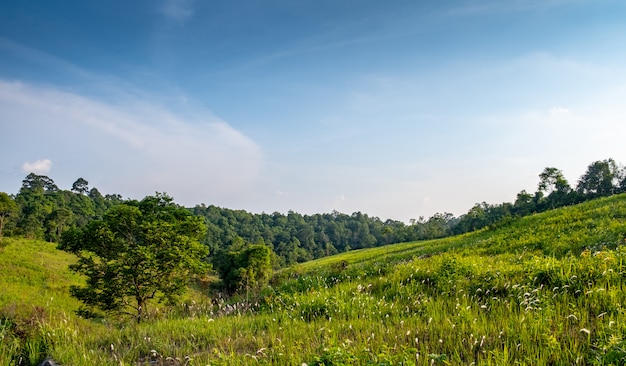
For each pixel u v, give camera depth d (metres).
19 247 63.06
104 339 9.33
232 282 58.91
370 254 55.62
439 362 6.05
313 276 17.19
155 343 8.54
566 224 21.61
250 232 177.62
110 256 25.95
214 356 7.60
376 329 8.17
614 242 14.40
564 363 5.64
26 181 156.38
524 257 15.41
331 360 5.71
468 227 97.81
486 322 7.80
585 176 89.56
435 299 10.67
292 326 9.38
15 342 8.16
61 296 39.06
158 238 26.11
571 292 9.01
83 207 142.25
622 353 4.98
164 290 25.81
